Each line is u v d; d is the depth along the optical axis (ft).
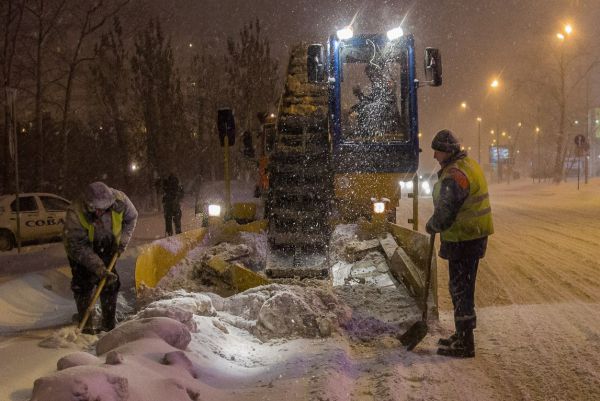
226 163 35.50
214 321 20.08
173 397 12.58
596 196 101.50
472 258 18.43
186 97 111.75
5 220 54.85
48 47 87.76
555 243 46.11
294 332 20.39
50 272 31.73
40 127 84.84
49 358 17.06
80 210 20.26
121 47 86.99
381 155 35.73
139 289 24.09
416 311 23.18
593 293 27.78
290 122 39.88
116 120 92.94
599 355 17.69
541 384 15.65
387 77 37.04
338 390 14.73
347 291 25.72
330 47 36.52
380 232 32.40
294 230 30.78
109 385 11.53
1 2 80.12
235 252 28.99
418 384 15.93
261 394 14.57
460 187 17.80
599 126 200.34
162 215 88.94
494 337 20.27
